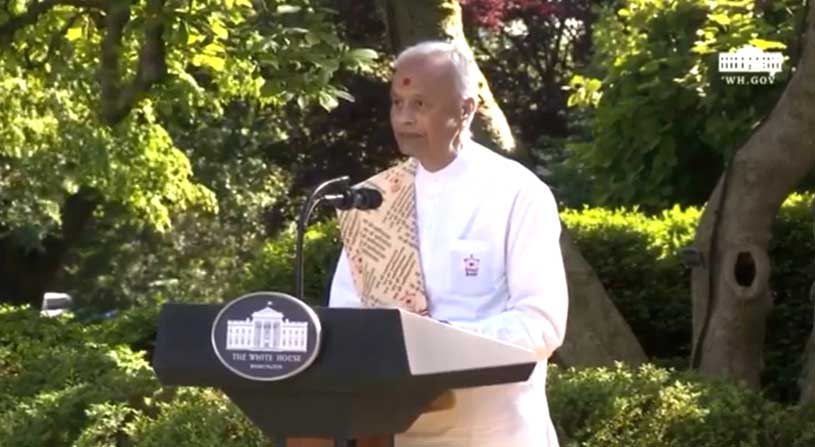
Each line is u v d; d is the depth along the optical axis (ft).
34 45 63.21
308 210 24.94
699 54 71.10
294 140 161.38
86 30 63.00
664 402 43.45
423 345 21.38
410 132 25.90
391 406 22.13
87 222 163.22
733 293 50.52
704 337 51.29
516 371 22.74
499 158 26.53
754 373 50.96
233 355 21.70
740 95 71.00
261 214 165.78
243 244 163.94
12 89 99.19
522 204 25.89
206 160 155.22
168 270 165.07
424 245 26.30
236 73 61.52
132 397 48.57
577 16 167.63
